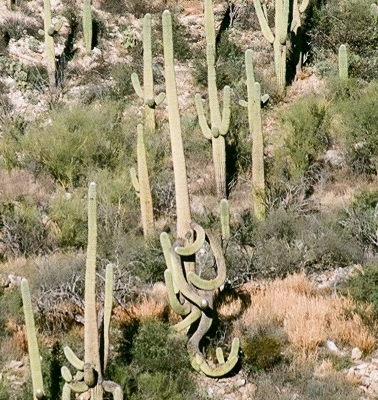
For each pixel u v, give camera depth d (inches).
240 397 510.0
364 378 521.7
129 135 933.8
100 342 455.8
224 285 614.2
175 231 753.0
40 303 575.8
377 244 674.2
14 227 735.1
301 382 512.4
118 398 446.0
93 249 446.0
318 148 887.1
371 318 566.9
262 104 792.9
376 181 852.6
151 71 942.4
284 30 997.8
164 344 522.3
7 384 493.0
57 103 1001.5
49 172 869.2
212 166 895.7
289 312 574.2
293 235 716.0
